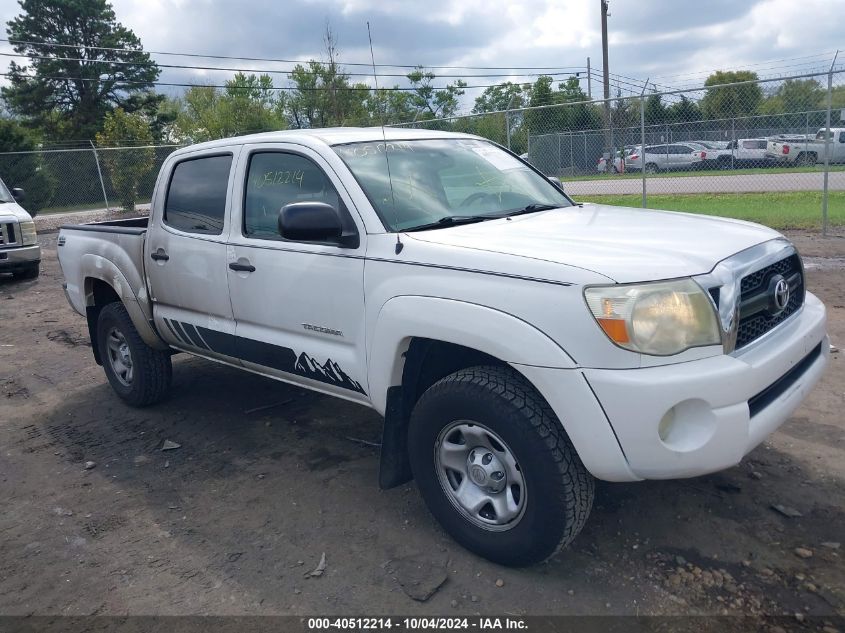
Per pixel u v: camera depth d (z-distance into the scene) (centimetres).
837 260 914
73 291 566
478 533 318
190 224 452
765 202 1546
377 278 336
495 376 300
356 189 356
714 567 311
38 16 4100
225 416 519
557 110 1900
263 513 379
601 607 290
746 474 387
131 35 4325
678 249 299
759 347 299
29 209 2323
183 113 4966
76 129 4153
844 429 434
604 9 3262
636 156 2162
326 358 371
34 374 658
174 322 474
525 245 306
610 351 267
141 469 442
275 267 388
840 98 1312
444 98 1488
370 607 299
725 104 1434
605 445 271
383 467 348
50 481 434
